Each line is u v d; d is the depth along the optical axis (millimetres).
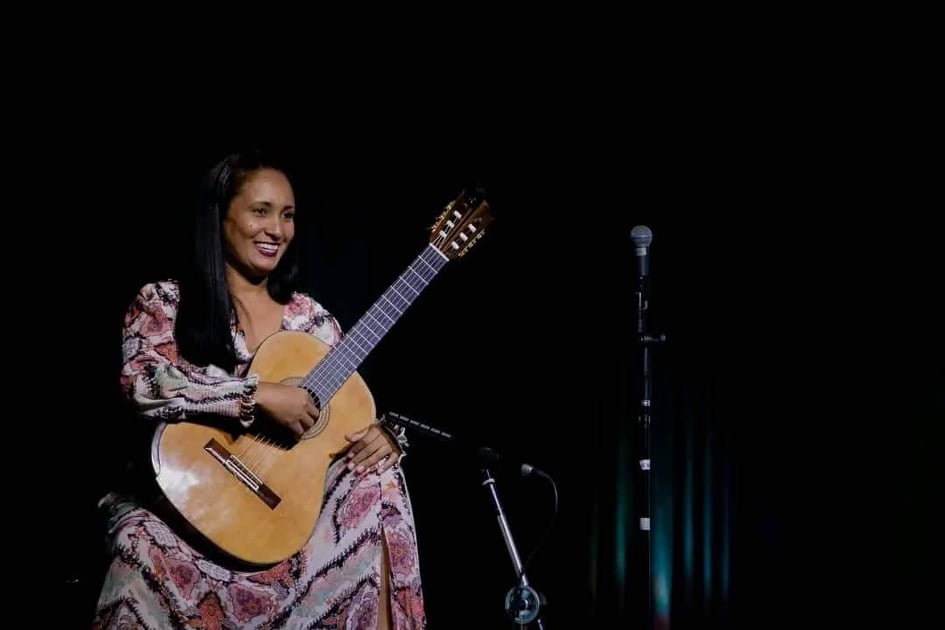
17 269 8398
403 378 10539
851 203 10898
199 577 6090
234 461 6215
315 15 9867
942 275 10773
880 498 10836
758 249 11000
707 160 10930
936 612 10648
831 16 10664
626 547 10531
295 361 6602
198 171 9078
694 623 10664
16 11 8516
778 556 10984
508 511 10680
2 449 8227
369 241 10250
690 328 10898
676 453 10766
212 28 9297
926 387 10805
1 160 8398
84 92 8719
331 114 10031
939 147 10719
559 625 10547
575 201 10867
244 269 6789
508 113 10703
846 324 10953
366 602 6570
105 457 8391
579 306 10812
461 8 10484
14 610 7910
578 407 10742
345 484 6648
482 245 10750
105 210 8703
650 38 10781
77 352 8500
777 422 11047
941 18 10516
